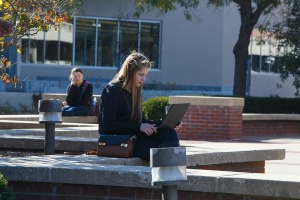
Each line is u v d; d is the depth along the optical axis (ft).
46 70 197.67
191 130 94.48
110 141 45.03
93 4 202.69
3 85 172.96
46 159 43.75
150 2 147.84
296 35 152.35
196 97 94.32
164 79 209.36
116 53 204.33
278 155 54.34
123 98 45.44
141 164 45.68
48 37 198.59
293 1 158.30
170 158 30.53
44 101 50.39
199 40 210.38
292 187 35.99
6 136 57.82
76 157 44.86
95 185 39.17
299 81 151.53
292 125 115.03
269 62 220.02
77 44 202.49
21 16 46.26
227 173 38.65
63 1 54.24
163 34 208.95
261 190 36.47
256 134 108.78
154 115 110.52
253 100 124.77
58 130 64.18
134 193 38.68
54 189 39.81
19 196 40.09
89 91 90.58
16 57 183.21
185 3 147.64
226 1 149.28
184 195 37.93
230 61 212.64
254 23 143.23
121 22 204.85
